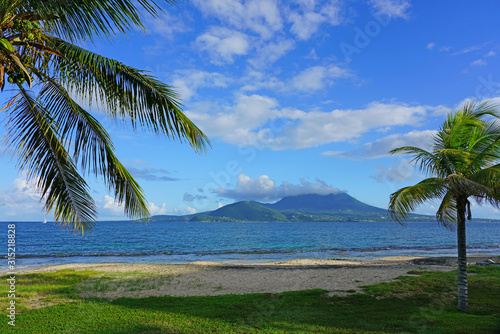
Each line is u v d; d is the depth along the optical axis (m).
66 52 5.45
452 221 10.27
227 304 11.18
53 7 4.91
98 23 5.13
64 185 6.43
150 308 10.54
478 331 7.72
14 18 4.57
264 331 7.96
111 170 6.43
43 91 5.98
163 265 25.42
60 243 60.00
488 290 13.18
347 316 9.51
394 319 9.12
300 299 12.10
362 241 69.88
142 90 5.91
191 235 94.19
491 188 7.93
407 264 25.94
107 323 8.68
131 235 90.94
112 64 5.53
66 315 9.48
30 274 18.88
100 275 18.95
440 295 12.54
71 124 6.25
